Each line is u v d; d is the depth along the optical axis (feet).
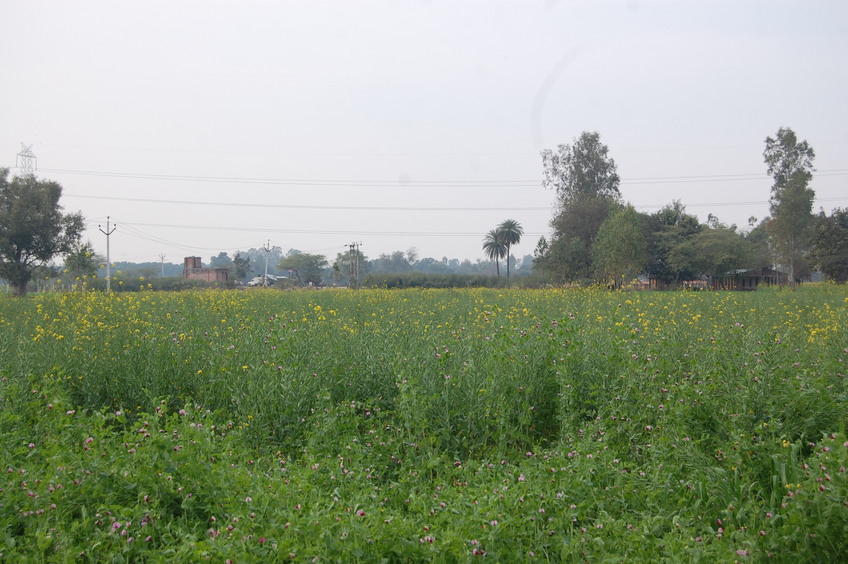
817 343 29.55
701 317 41.06
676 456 17.98
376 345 27.27
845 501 13.02
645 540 13.69
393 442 20.34
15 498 14.51
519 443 22.24
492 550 12.83
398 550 12.89
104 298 50.70
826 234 161.68
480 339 27.40
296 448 21.57
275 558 12.63
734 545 13.55
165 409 18.47
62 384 24.31
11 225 123.24
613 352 24.80
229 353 26.30
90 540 13.61
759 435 17.58
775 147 165.99
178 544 14.10
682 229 180.34
